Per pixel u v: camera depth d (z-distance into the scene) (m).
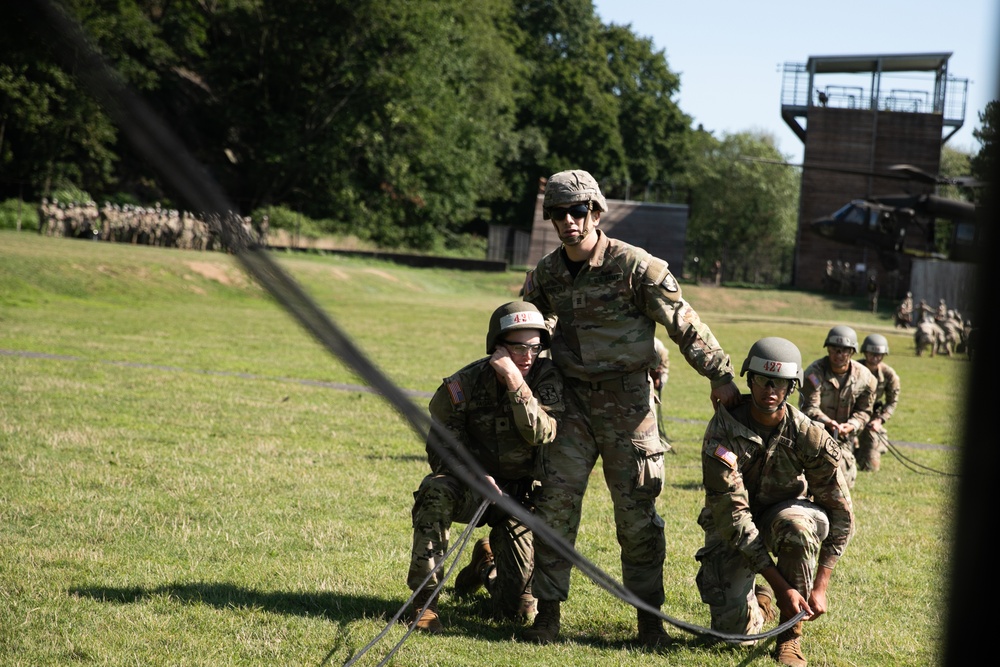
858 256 66.69
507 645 5.14
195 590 5.64
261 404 13.35
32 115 45.34
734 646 5.36
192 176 1.31
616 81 94.56
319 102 62.25
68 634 4.81
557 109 87.94
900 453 12.48
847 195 67.31
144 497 7.77
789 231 88.75
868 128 67.06
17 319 23.66
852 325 53.03
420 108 64.31
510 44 85.19
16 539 6.40
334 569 6.28
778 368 5.07
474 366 5.64
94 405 12.13
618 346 5.45
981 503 3.88
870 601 6.24
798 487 5.33
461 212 73.00
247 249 1.49
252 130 63.78
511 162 84.19
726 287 66.81
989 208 3.34
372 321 32.34
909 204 48.31
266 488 8.40
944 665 4.09
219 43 61.41
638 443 5.48
